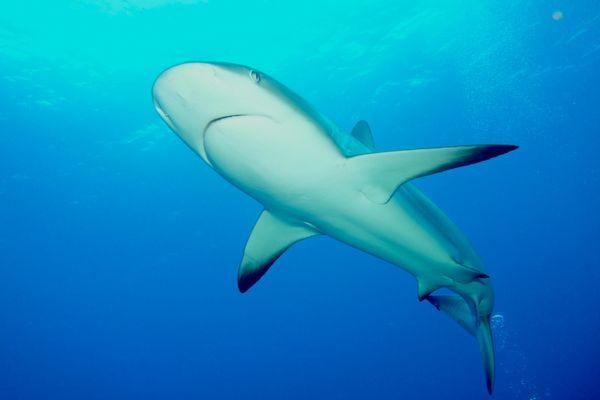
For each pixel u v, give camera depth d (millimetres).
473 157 2588
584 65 19250
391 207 3225
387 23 14672
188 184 20672
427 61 17031
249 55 14867
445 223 3869
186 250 26250
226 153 2547
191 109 2314
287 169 2697
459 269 3805
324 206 3094
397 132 21125
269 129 2434
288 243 3773
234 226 24875
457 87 19062
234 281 31359
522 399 34188
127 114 15938
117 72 14305
